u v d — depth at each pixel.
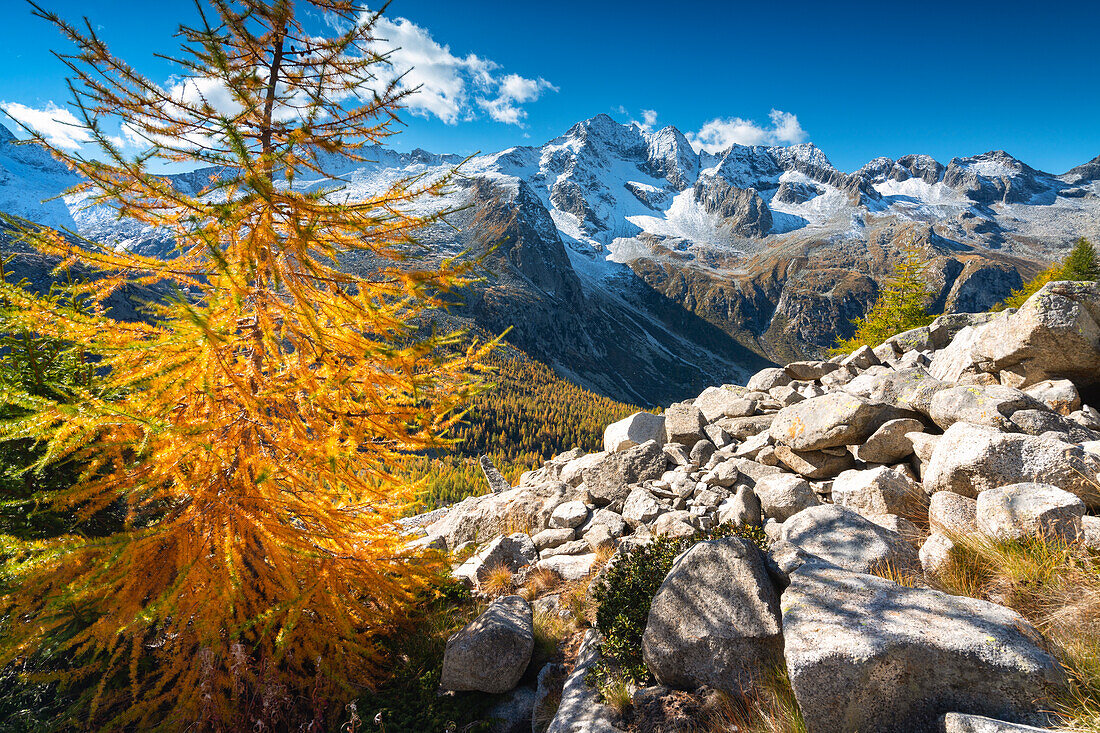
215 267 4.87
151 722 5.88
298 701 6.03
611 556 8.53
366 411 5.50
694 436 11.95
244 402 5.11
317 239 5.21
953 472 5.96
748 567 4.92
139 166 4.52
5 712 5.97
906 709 3.40
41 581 5.33
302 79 6.25
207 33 4.98
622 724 4.61
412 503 7.13
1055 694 3.18
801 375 13.74
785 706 3.97
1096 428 7.06
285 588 5.72
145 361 5.07
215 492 5.33
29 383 5.92
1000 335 9.02
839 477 7.90
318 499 6.14
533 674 6.48
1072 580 4.07
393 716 5.96
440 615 7.83
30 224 4.82
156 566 5.51
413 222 5.38
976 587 4.51
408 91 5.83
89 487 5.38
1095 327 7.89
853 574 4.57
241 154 4.13
